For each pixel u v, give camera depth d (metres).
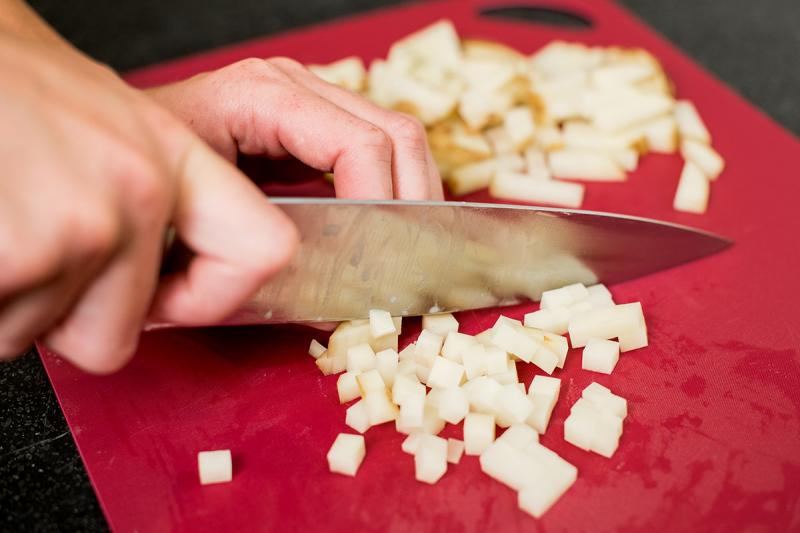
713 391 0.34
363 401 0.34
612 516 0.31
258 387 0.35
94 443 0.33
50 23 0.59
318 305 0.34
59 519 0.32
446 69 0.49
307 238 0.32
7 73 0.24
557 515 0.31
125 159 0.24
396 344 0.36
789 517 0.31
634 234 0.37
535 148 0.46
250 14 0.60
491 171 0.45
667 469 0.32
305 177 0.42
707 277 0.39
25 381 0.36
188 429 0.34
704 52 0.56
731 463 0.32
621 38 0.54
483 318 0.38
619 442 0.33
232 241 0.26
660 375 0.35
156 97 0.39
